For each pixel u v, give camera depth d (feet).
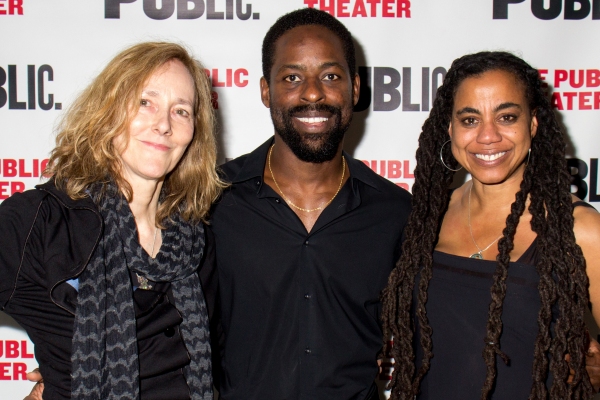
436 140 5.28
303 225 5.66
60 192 4.35
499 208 4.89
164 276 4.67
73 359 4.14
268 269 5.59
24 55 7.64
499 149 4.54
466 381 4.58
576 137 7.71
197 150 5.15
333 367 5.56
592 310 4.70
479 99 4.56
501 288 4.44
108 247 4.42
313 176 5.86
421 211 5.24
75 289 4.27
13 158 7.74
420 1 7.68
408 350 4.98
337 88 5.59
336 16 7.72
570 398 4.40
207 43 7.74
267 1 7.70
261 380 5.58
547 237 4.47
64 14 7.63
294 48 5.55
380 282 5.77
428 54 7.73
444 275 4.82
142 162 4.46
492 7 7.66
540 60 7.67
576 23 7.63
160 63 4.47
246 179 5.86
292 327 5.54
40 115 7.71
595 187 7.72
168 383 4.62
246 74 7.77
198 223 5.22
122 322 4.31
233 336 5.70
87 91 4.57
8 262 4.11
